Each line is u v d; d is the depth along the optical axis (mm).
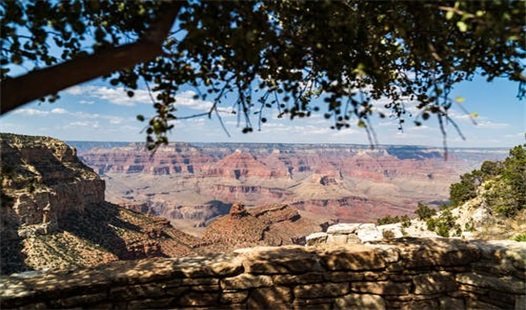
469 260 6457
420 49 4199
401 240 7000
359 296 6109
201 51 4320
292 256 6195
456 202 37656
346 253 6207
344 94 4066
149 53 3518
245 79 4469
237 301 5887
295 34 4586
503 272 6137
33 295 5246
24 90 3178
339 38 4047
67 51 4887
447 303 6246
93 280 5555
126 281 5637
